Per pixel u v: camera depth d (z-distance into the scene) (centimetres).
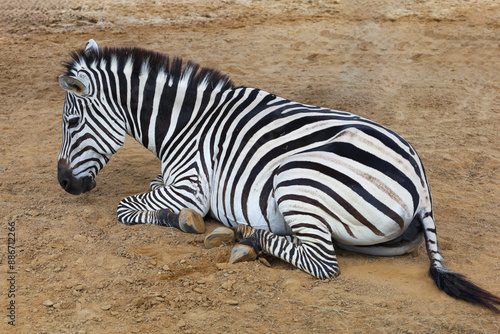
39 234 577
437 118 1042
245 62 1443
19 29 1772
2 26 1817
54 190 716
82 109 605
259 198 539
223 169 570
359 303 455
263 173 537
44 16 1962
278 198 513
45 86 1234
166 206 602
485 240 578
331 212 494
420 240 537
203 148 592
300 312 445
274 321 434
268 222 543
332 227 500
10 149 884
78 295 470
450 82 1267
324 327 425
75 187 634
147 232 586
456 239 581
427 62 1443
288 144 532
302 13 2017
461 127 991
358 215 490
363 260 538
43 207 653
